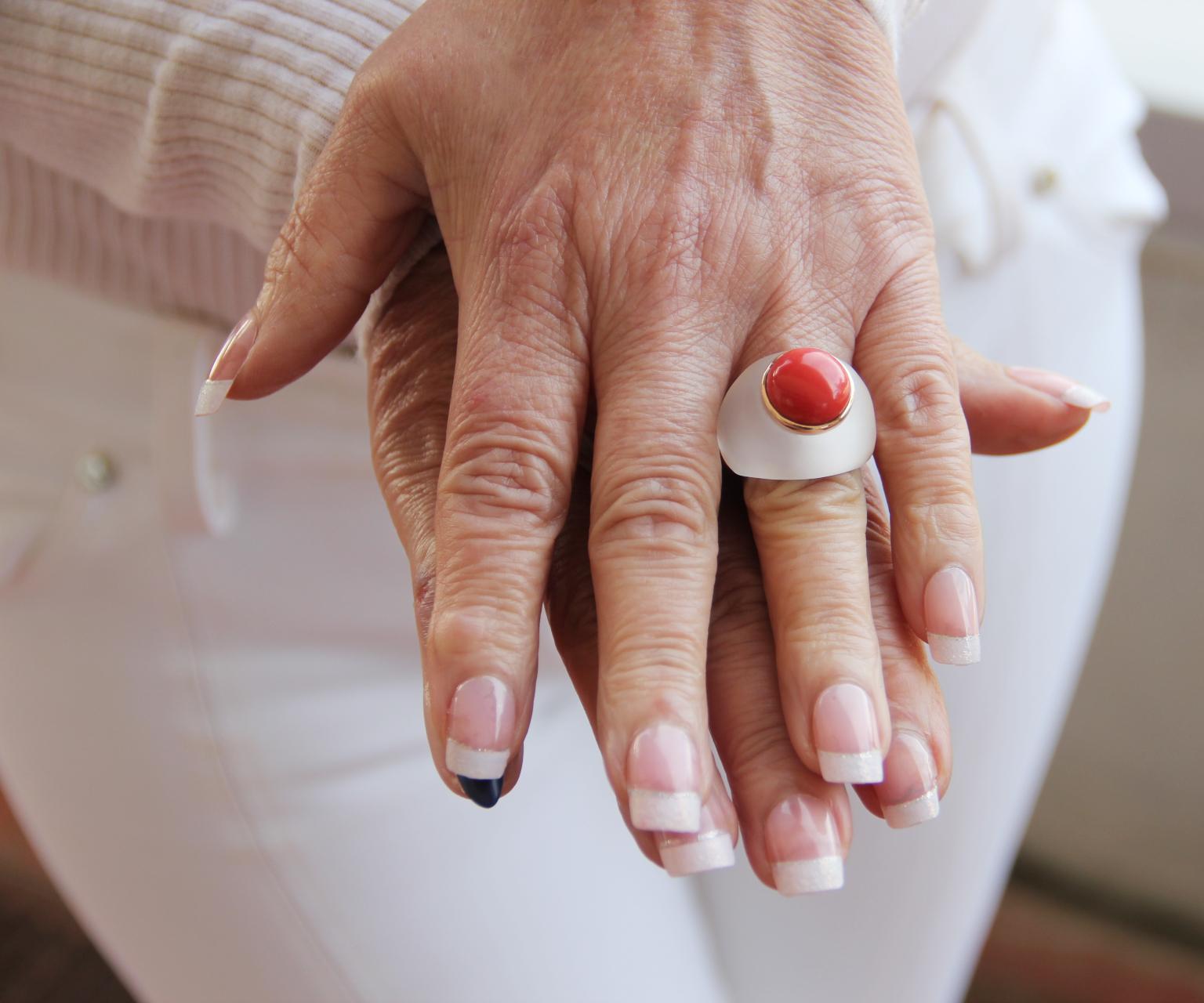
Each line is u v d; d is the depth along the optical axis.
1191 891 0.83
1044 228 0.50
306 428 0.46
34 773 0.49
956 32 0.44
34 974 0.77
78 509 0.47
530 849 0.49
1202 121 0.70
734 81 0.36
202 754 0.47
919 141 0.47
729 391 0.34
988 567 0.53
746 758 0.34
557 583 0.36
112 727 0.48
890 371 0.35
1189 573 0.79
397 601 0.48
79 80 0.40
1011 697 0.54
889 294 0.36
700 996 0.52
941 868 0.53
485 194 0.36
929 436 0.35
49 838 0.49
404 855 0.48
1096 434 0.54
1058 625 0.56
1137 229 0.55
